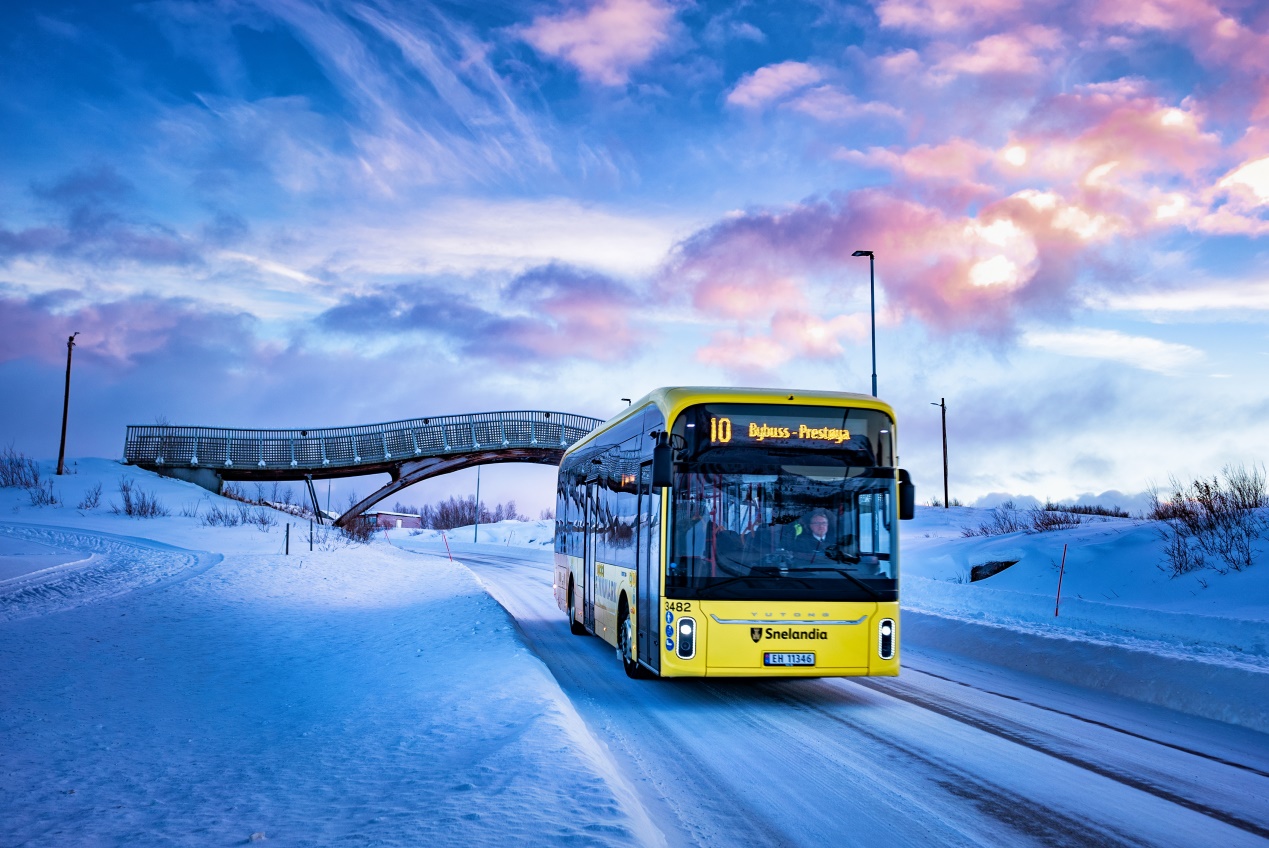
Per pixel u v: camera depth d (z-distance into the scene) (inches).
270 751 325.4
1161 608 706.8
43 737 353.7
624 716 408.2
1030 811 264.2
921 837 241.1
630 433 517.7
